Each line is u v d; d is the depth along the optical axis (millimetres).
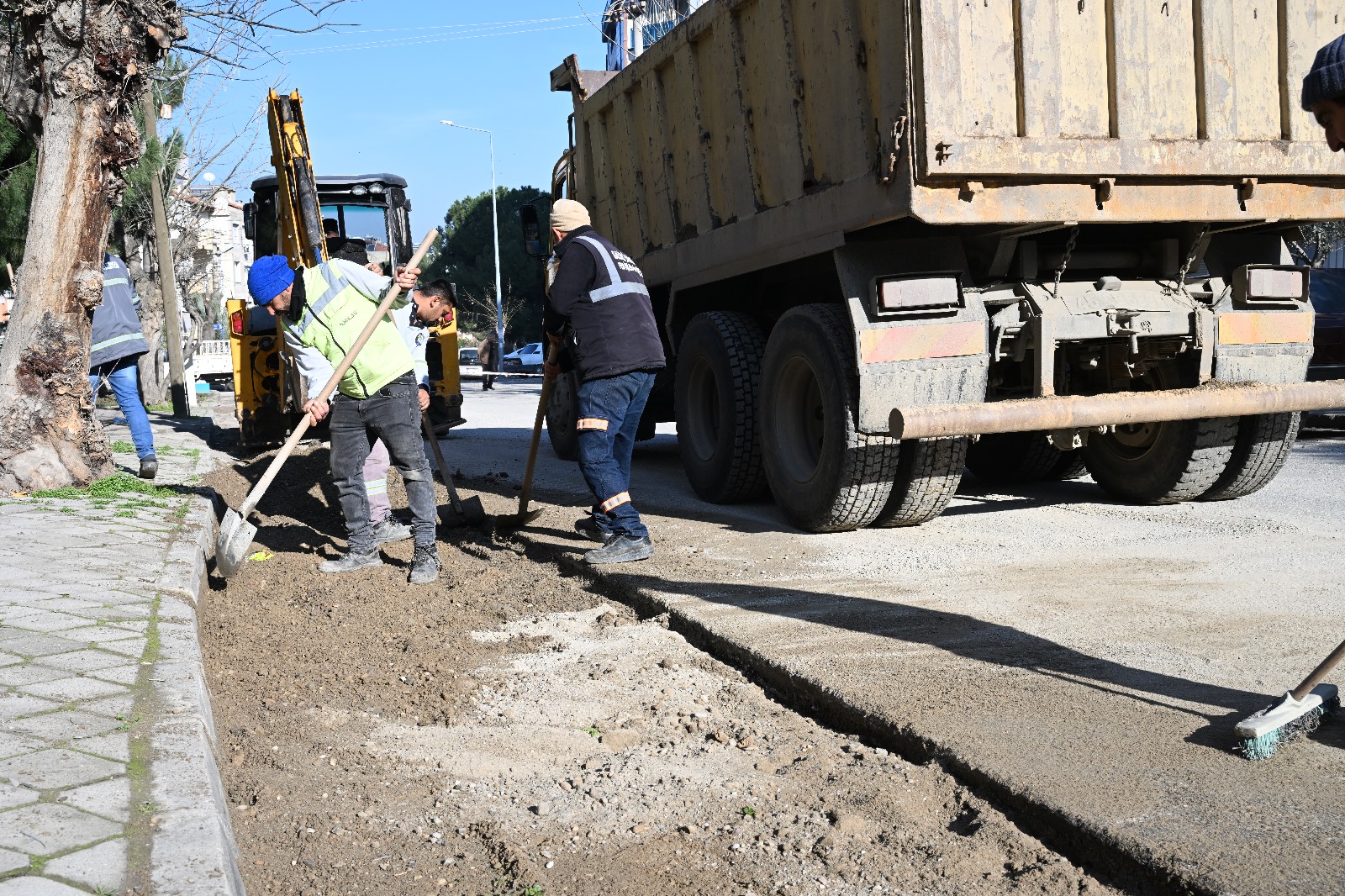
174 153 17250
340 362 5414
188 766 2570
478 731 3486
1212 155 5426
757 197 6551
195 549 5219
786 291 7277
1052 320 5598
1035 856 2529
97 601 4152
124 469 8727
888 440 5742
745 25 6406
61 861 2088
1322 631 3977
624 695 3779
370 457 6578
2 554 4992
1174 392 5477
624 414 5668
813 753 3221
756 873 2539
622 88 8273
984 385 5695
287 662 4246
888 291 5461
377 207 12516
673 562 5504
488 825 2814
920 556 5484
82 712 2914
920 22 4871
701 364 7566
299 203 8773
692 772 3115
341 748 3357
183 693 3098
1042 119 5094
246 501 5176
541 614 4887
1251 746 2852
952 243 5707
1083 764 2869
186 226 22141
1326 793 2650
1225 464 6535
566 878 2549
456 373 12484
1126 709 3264
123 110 7051
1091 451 7137
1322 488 7332
